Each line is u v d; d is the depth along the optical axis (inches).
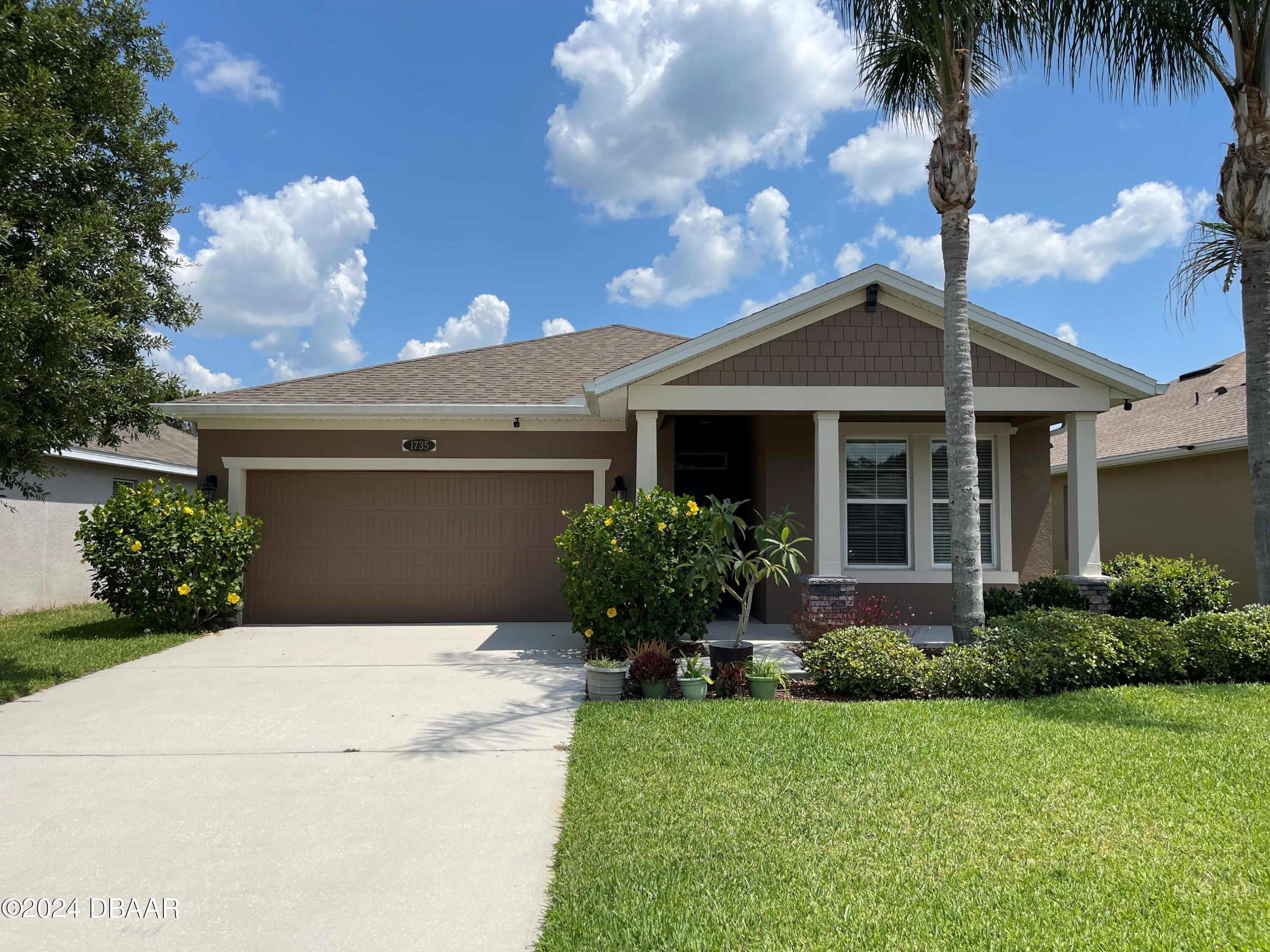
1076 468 420.5
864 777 195.6
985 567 486.6
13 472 331.9
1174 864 147.9
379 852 159.5
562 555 494.3
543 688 304.7
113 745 232.5
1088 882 140.9
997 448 489.1
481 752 225.3
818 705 272.7
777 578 434.6
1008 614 411.5
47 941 126.2
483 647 396.5
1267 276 365.7
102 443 350.6
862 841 159.5
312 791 194.4
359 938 127.5
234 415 476.1
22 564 569.9
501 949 124.7
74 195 328.8
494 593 492.4
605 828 166.9
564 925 129.3
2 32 289.3
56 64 315.0
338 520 491.5
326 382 528.7
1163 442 603.2
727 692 299.9
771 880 143.2
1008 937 123.7
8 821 175.8
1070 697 280.7
